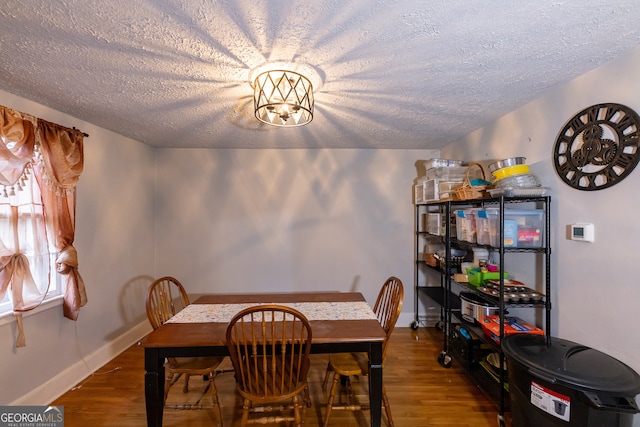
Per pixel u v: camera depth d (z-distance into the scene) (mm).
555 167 1646
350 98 1760
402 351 2561
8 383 1634
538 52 1271
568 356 1301
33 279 1683
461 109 1960
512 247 1678
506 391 1739
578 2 958
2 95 1617
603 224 1391
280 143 2885
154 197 3076
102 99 1759
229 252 3123
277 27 1089
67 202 1907
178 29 1093
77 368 2080
